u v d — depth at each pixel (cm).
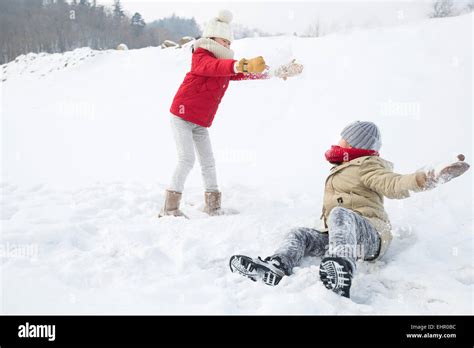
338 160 298
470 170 427
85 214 357
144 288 228
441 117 576
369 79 778
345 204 282
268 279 233
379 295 229
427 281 237
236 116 764
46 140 771
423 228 321
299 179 473
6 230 293
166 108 983
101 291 225
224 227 317
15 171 543
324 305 207
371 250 262
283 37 1226
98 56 1659
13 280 226
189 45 1529
